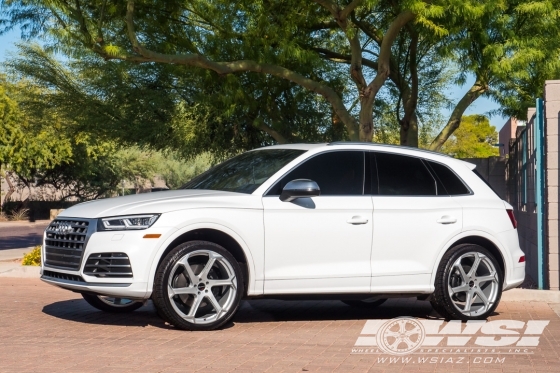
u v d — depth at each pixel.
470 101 15.99
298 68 16.83
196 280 7.47
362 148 8.54
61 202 48.88
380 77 14.32
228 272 7.62
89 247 7.41
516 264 8.91
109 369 5.82
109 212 7.50
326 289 7.99
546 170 11.09
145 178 50.16
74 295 10.48
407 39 17.97
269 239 7.81
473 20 13.66
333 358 6.49
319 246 8.00
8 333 7.35
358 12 17.52
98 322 8.09
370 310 9.69
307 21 16.38
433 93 20.20
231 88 15.30
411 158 8.73
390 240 8.28
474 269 8.61
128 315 8.64
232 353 6.56
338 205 8.12
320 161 8.32
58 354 6.35
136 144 19.59
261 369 5.96
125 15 14.59
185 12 16.59
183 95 18.77
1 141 39.47
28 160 41.19
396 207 8.37
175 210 7.48
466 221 8.66
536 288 12.02
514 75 14.04
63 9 13.16
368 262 8.20
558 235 11.00
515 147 16.27
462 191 8.85
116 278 7.29
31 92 20.00
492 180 18.02
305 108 19.27
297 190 7.73
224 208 7.65
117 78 18.22
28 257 13.65
